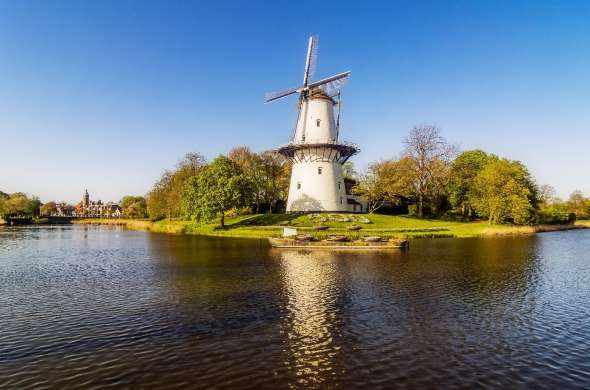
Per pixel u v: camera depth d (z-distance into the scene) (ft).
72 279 90.38
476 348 46.29
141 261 119.65
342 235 175.01
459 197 302.45
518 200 246.68
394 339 49.08
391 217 254.27
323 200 242.78
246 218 259.60
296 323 55.36
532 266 105.70
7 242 201.87
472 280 85.92
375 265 106.93
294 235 160.04
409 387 36.73
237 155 335.88
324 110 243.40
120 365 41.91
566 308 63.72
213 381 38.09
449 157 283.59
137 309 63.41
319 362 42.19
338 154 252.01
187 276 92.02
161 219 376.89
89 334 51.65
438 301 67.62
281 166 341.21
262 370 40.37
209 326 54.29
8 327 54.85
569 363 42.29
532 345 47.37
